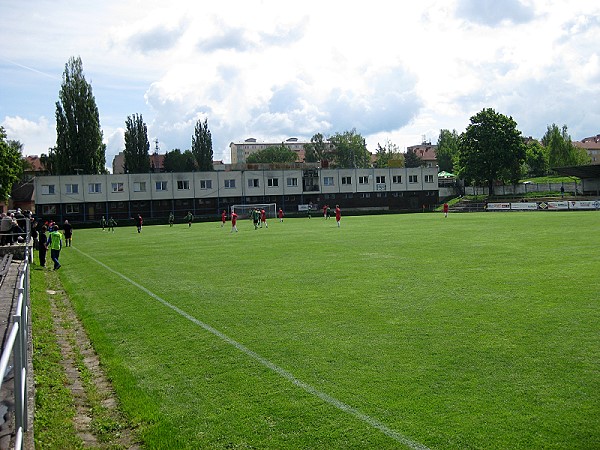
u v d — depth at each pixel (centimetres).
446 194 10231
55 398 707
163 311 1216
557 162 11225
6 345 434
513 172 9012
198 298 1350
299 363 795
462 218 5412
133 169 9688
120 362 855
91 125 7969
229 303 1263
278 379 733
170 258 2388
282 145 16362
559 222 4000
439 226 4028
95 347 963
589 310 1037
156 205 7962
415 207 9231
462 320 999
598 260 1736
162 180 7969
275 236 3566
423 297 1227
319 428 579
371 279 1521
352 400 648
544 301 1130
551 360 757
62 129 7894
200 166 10788
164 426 604
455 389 666
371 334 932
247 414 625
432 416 593
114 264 2264
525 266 1652
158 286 1583
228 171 8338
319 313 1111
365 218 6359
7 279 1800
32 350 905
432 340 878
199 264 2091
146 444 567
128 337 1012
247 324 1048
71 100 7888
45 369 826
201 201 8206
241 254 2411
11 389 695
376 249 2378
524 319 987
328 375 738
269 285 1494
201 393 700
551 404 611
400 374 727
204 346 913
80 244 3678
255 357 834
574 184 8862
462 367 743
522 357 774
